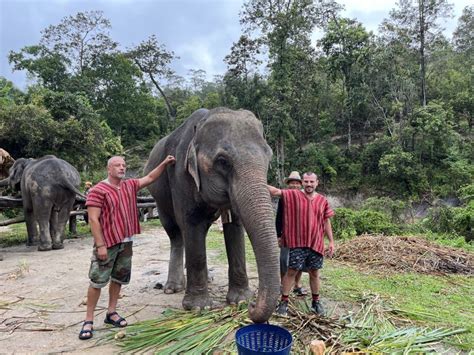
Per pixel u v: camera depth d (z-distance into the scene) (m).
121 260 4.10
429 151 30.89
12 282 6.13
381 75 32.12
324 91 36.72
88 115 21.27
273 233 3.21
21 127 17.80
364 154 33.34
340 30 33.09
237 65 31.11
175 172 4.48
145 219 14.49
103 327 4.19
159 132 47.16
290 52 31.03
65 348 3.71
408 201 27.86
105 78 40.38
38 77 35.78
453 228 11.79
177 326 3.91
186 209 4.36
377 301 4.75
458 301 5.13
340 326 3.89
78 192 9.20
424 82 35.25
